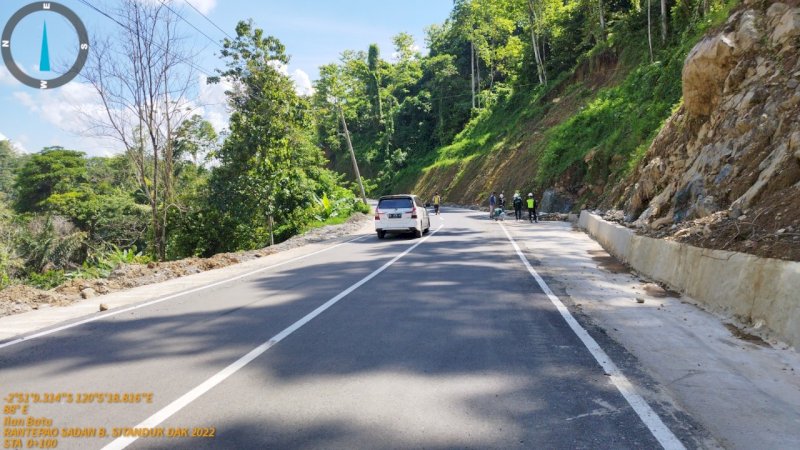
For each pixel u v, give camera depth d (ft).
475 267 39.29
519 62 212.84
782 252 20.92
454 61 271.69
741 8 48.06
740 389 14.46
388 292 30.14
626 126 97.45
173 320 24.88
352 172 313.73
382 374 16.10
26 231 118.01
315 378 15.92
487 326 21.77
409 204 66.23
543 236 64.28
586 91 146.20
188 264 48.37
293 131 96.78
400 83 295.07
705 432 11.84
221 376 16.35
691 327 21.07
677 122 58.90
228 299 30.04
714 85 46.91
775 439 11.50
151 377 16.48
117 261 73.00
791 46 39.58
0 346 21.06
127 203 143.23
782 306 18.62
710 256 24.97
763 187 29.19
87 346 20.59
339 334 21.03
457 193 190.49
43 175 218.59
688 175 43.70
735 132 39.22
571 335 20.12
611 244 47.62
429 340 19.80
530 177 134.00
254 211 91.71
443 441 11.53
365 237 71.51
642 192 56.08
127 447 11.71
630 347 18.48
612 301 26.50
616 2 156.35
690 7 104.53
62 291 35.68
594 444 11.29
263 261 50.49
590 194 100.07
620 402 13.56
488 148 189.57
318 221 119.03
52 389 15.61
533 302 26.43
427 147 273.13
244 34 90.99
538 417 12.73
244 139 91.09
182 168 104.73
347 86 170.40
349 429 12.26
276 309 26.48
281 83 94.27
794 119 33.40
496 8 219.00
